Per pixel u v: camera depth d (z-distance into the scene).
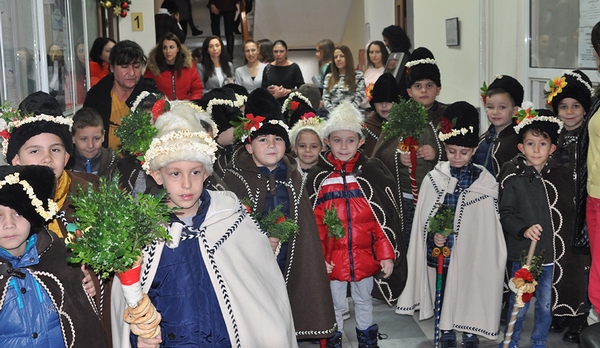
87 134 3.90
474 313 3.95
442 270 3.94
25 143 2.81
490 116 4.50
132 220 2.06
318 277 3.58
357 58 12.35
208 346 2.48
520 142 3.98
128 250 2.05
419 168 4.60
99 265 2.05
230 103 4.24
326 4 12.32
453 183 3.95
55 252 2.50
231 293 2.54
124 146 2.58
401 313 4.15
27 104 2.94
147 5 8.30
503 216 3.84
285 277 3.60
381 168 3.97
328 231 3.74
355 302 3.91
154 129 2.52
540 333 3.88
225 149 4.46
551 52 5.53
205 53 8.23
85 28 6.16
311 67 13.25
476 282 3.93
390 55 6.96
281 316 2.67
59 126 2.88
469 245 3.94
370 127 5.03
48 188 2.37
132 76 4.86
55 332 2.43
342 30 13.08
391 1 10.85
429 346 4.14
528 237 3.63
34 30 4.58
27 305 2.38
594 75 4.95
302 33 13.02
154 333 2.24
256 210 3.45
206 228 2.57
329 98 7.52
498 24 6.41
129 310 2.21
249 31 13.09
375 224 3.86
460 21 7.31
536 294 3.88
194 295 2.49
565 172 3.94
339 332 3.94
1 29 3.87
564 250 3.97
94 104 4.89
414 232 4.11
